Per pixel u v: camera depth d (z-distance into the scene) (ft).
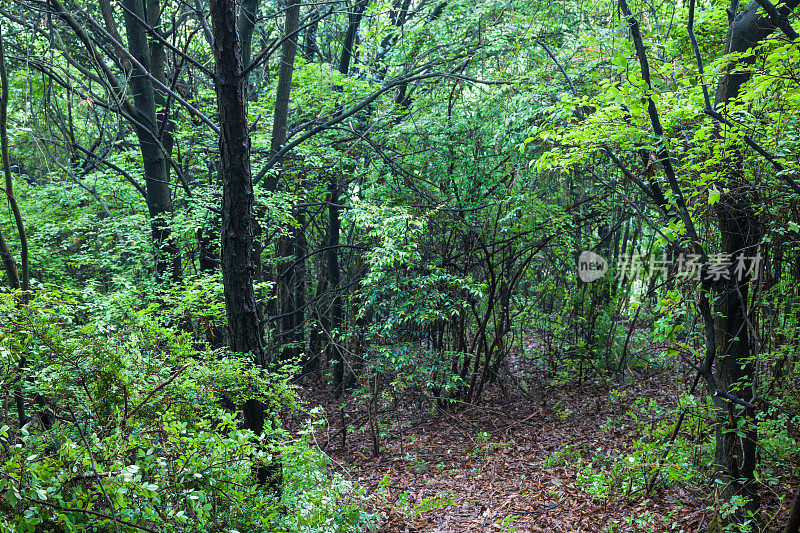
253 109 35.32
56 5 24.89
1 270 24.99
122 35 40.73
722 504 15.52
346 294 40.32
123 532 9.09
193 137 34.50
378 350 31.14
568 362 38.47
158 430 11.57
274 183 33.06
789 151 13.05
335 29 43.86
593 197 30.99
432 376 32.04
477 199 31.86
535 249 34.12
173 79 29.45
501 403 35.88
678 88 15.51
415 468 26.73
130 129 36.52
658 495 19.58
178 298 22.02
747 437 14.32
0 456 8.85
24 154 32.42
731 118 13.08
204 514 10.39
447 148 31.94
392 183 33.73
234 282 16.67
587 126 15.62
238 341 16.85
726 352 15.17
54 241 34.22
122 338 15.71
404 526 20.43
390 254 27.68
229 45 15.81
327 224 46.16
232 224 16.52
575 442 27.76
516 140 28.37
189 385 13.67
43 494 7.75
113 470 9.32
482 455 27.78
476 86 33.32
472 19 32.96
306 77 34.94
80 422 11.99
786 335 16.25
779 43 13.19
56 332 11.56
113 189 34.32
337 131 36.68
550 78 28.68
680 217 13.07
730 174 13.88
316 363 44.86
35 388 11.48
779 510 15.80
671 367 24.73
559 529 19.06
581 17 30.27
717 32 22.29
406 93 43.88
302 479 15.21
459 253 34.27
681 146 14.89
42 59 25.20
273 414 17.67
